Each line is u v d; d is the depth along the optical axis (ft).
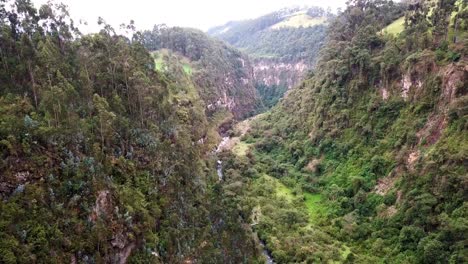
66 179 133.69
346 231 222.89
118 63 211.20
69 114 151.02
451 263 163.73
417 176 203.92
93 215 134.21
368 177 241.96
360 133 271.08
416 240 185.78
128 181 161.17
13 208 111.96
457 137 193.98
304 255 209.87
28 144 130.00
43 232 115.55
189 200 201.26
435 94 221.87
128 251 144.05
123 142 176.35
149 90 219.41
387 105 255.70
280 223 246.88
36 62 164.76
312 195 280.31
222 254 185.68
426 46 244.83
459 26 236.22
